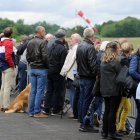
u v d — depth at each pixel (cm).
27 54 2770
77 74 2589
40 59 2723
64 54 2773
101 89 2144
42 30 2725
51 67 2778
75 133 2316
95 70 2291
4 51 2947
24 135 2248
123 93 2159
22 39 3478
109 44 2156
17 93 3816
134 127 2386
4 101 3020
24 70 3416
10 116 2838
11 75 2997
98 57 2314
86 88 2330
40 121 2669
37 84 2759
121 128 2325
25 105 3014
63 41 2806
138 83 2150
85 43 2330
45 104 2823
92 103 2347
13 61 3023
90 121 2362
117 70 2111
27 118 2767
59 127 2481
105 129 2178
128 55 2212
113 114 2155
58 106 2869
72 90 2734
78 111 2591
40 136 2228
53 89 2845
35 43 2722
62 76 2808
